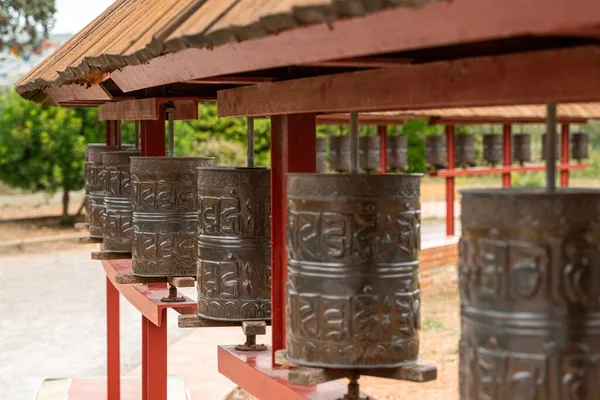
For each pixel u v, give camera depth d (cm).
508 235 256
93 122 2539
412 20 219
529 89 242
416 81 285
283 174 432
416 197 358
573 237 252
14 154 2438
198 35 303
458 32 208
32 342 1389
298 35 266
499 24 197
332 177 345
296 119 421
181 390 1020
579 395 252
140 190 624
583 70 226
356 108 321
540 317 253
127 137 2391
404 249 352
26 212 2970
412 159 2523
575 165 1830
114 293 958
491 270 258
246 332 475
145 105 642
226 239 486
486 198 260
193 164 624
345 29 243
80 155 2519
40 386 1092
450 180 1773
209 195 491
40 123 2452
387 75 300
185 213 623
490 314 260
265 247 487
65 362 1273
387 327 349
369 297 346
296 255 355
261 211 486
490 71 254
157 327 727
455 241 1753
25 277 1953
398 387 1015
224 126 2523
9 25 3372
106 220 716
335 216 345
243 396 1050
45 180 2534
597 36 224
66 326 1495
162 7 440
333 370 353
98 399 1028
